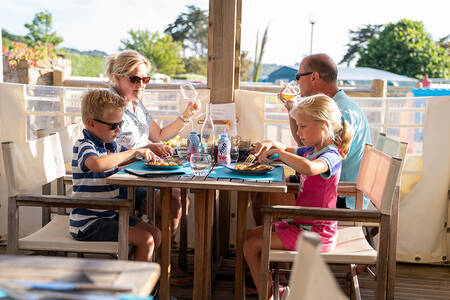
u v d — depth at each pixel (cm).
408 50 4316
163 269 228
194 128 334
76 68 4600
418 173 322
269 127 334
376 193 210
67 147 279
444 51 4428
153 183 201
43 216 261
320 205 213
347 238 230
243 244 223
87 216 216
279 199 277
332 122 216
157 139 313
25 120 343
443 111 316
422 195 324
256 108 334
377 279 200
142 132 298
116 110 222
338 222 257
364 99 327
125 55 285
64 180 267
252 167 226
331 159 209
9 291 92
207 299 240
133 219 232
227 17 317
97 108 219
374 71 2047
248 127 337
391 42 4356
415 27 4428
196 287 232
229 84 324
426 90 710
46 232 228
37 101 342
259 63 3256
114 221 217
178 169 229
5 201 345
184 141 293
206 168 219
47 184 259
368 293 285
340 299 77
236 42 329
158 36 5112
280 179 212
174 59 5119
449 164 320
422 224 326
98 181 223
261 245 213
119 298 90
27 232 354
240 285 227
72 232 218
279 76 3061
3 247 346
